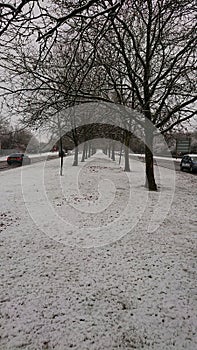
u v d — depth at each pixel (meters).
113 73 7.90
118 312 2.82
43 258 4.10
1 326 2.57
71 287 3.29
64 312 2.80
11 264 3.87
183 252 4.43
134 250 4.48
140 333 2.52
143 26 8.64
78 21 3.35
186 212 7.05
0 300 2.98
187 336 2.49
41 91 4.88
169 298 3.10
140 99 8.56
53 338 2.43
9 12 2.03
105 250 4.47
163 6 5.02
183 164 21.95
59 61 5.00
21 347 2.32
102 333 2.51
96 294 3.15
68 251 4.39
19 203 7.61
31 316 2.72
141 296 3.13
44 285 3.32
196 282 3.47
